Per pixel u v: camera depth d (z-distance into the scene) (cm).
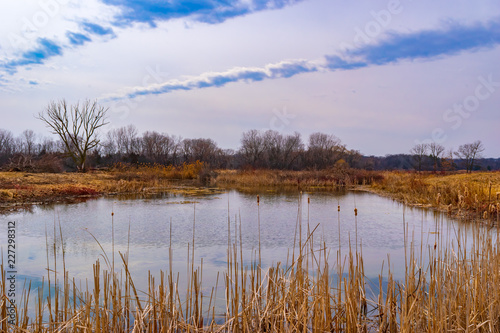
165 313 457
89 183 3088
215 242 1166
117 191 2816
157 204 2077
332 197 2539
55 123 4988
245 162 5756
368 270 835
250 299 538
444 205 1805
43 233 1280
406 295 484
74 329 425
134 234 1282
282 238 1222
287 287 563
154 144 6178
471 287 514
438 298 460
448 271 543
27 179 2858
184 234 1284
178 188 3189
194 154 7006
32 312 582
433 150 4869
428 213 1716
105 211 1800
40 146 7800
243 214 1736
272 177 3919
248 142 5681
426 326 499
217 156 7038
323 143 6047
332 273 758
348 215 1712
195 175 4394
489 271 548
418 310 473
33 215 1664
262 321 507
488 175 2975
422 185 2542
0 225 1419
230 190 3042
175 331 459
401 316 449
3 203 1975
